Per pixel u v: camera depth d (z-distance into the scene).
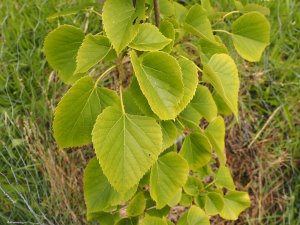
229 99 0.35
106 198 0.35
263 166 0.61
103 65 0.61
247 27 0.38
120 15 0.29
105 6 0.29
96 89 0.31
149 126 0.30
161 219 0.37
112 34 0.28
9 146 0.57
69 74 0.35
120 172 0.29
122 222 0.40
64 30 0.33
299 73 0.66
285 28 0.68
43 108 0.58
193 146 0.37
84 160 0.58
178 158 0.35
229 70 0.36
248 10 0.40
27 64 0.63
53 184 0.54
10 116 0.59
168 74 0.29
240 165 0.62
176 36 0.36
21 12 0.66
